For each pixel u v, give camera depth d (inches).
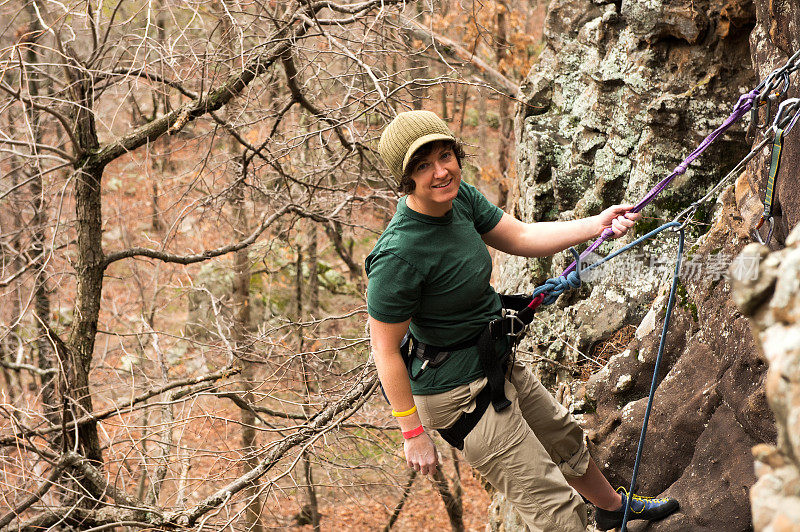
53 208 317.1
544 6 527.5
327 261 576.4
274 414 257.3
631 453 141.6
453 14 348.2
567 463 107.3
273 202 304.8
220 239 402.0
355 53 233.5
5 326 263.0
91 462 253.6
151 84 247.1
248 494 246.4
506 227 101.7
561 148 225.1
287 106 263.4
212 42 241.3
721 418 122.5
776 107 120.3
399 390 92.0
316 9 245.6
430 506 448.5
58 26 234.8
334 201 304.0
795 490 38.1
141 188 366.6
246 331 314.2
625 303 192.7
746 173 140.9
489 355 94.3
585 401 164.2
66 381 233.3
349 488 258.5
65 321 349.4
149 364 347.3
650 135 195.8
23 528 225.9
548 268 238.4
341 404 215.0
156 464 227.3
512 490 96.2
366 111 218.8
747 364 117.6
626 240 195.5
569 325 210.2
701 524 113.1
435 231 89.9
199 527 192.5
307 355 245.3
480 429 95.0
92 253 261.0
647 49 201.3
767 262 44.6
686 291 148.6
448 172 85.5
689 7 188.9
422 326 95.1
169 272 387.9
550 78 239.8
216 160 320.8
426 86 231.1
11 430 255.3
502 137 497.7
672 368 143.5
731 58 188.5
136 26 264.5
